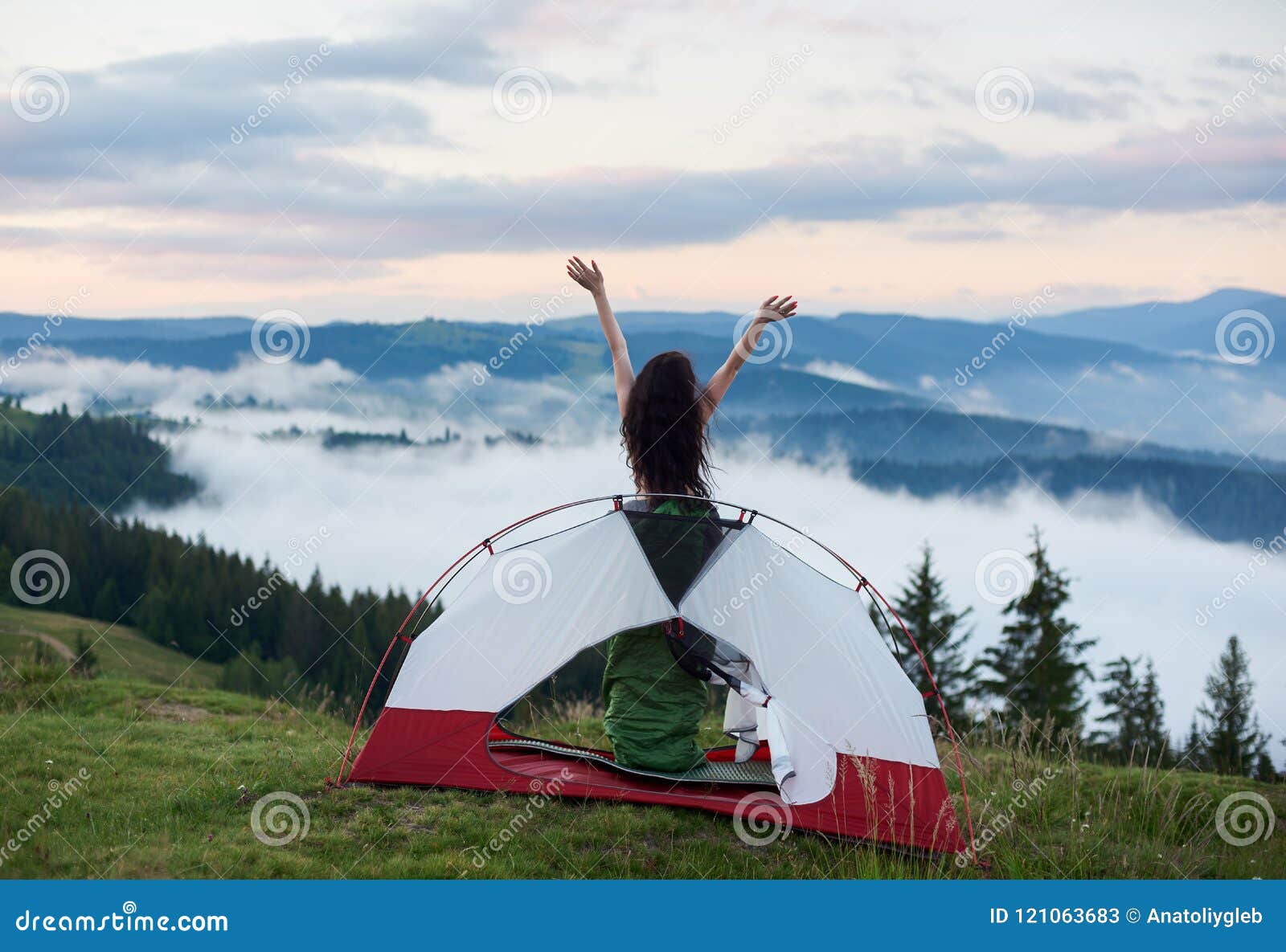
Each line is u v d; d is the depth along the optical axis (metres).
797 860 5.44
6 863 4.93
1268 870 6.00
